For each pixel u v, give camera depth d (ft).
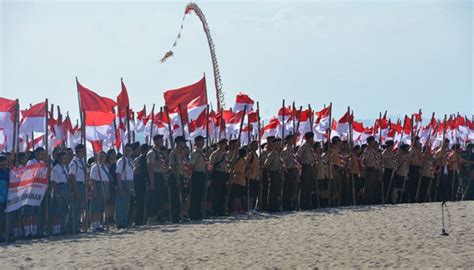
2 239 84.58
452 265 63.72
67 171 92.17
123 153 97.66
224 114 132.46
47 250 75.82
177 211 102.12
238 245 76.59
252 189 112.88
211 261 67.36
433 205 114.73
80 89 98.12
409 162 129.80
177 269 63.82
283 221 97.40
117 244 79.30
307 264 65.16
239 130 113.29
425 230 85.15
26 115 92.32
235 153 111.86
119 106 107.86
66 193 91.04
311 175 115.85
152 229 93.25
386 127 149.28
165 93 115.75
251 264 65.57
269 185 114.11
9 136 94.02
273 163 113.09
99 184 95.04
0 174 85.05
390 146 129.70
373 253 70.28
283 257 68.80
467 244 75.15
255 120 123.85
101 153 96.43
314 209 115.44
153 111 113.19
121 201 96.58
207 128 113.19
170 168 101.91
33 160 88.69
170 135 106.63
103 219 103.19
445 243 75.82
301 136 126.41
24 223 87.76
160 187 101.04
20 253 74.02
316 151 119.55
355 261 66.23
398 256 68.49
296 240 79.30
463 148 152.97
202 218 104.99
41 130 92.12
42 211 89.10
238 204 111.45
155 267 64.85
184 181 105.70
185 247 75.92
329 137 121.29
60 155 91.35
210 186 109.60
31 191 86.48
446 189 136.87
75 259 69.51
